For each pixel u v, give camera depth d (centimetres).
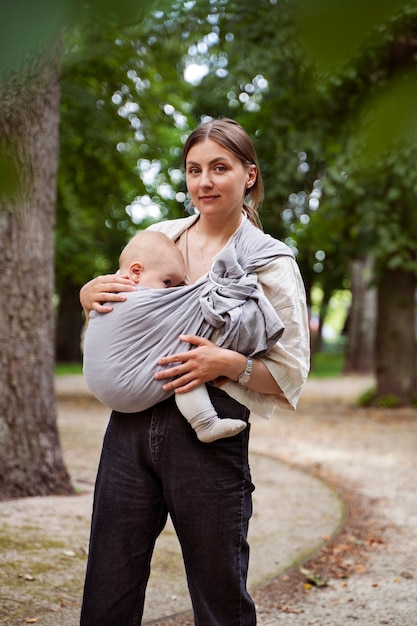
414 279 1209
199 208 201
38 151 463
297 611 322
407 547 434
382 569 388
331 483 612
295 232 1348
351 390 1691
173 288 192
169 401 190
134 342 187
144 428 191
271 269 193
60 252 1777
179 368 182
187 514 187
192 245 208
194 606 192
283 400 198
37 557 348
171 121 1129
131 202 1280
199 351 182
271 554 398
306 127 1024
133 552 192
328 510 505
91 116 1068
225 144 196
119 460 193
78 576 330
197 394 183
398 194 974
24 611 286
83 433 831
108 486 193
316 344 3381
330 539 434
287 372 189
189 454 187
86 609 193
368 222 1030
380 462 725
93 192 1248
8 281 464
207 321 186
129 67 989
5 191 91
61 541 375
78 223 1600
